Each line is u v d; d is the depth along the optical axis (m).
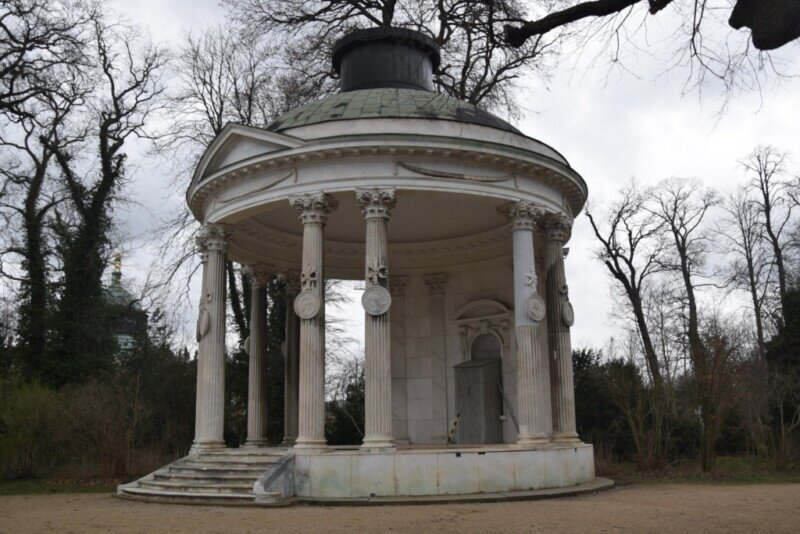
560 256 32.66
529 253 29.98
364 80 36.41
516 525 18.25
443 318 39.75
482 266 39.25
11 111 48.22
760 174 61.56
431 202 34.19
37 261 48.69
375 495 25.23
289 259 39.22
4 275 48.91
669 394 46.38
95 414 38.78
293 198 28.67
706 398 37.31
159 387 52.00
